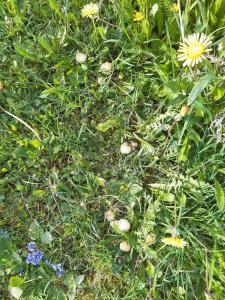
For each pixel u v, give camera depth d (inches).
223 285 9.3
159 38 10.0
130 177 9.8
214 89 9.0
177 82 8.9
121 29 9.9
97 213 9.9
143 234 9.5
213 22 9.4
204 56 8.6
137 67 10.0
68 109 10.1
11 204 10.1
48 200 10.0
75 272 9.8
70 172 10.0
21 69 10.2
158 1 9.4
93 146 10.1
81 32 10.2
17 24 10.2
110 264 9.6
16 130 10.2
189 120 9.2
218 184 9.1
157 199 9.6
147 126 9.8
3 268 9.8
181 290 9.3
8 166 10.1
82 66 10.0
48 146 10.0
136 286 9.4
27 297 9.7
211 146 9.4
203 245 9.2
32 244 9.7
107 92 10.0
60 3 10.3
